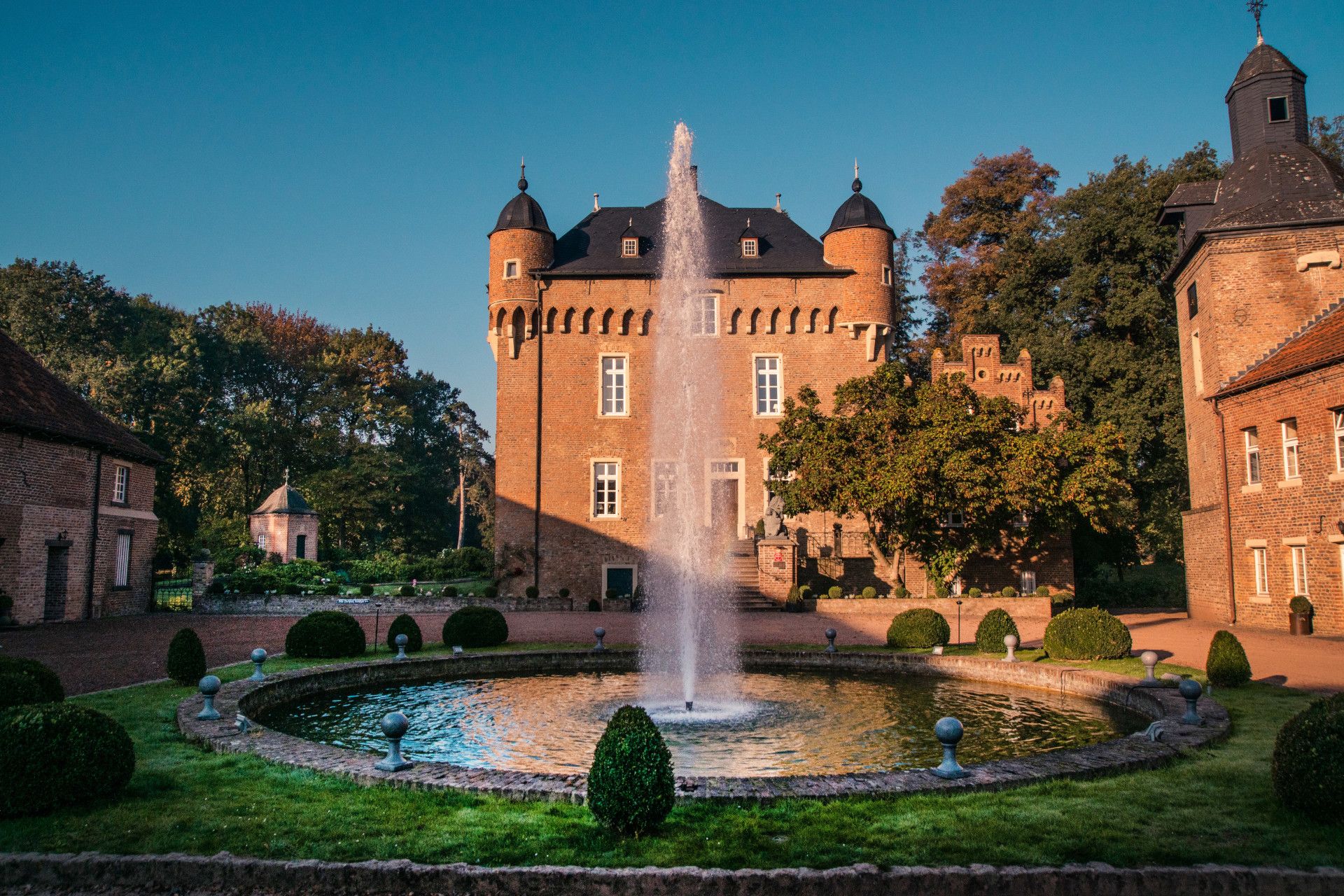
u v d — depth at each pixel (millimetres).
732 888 5461
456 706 13461
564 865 5691
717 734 11070
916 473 25953
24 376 26734
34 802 6754
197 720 10164
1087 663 15945
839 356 34906
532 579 33844
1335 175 25359
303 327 69688
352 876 5637
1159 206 36938
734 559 31578
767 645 19656
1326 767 6406
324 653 17312
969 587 32656
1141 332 39125
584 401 34625
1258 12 27078
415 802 7145
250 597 29766
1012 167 47000
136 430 47938
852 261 34656
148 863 5812
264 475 58719
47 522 25766
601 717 12453
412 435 73062
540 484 34344
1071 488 26875
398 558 51375
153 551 31719
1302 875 5402
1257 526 23781
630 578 33969
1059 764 7938
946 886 5438
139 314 59094
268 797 7258
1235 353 25078
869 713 12539
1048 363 38781
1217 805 6867
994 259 44875
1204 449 27391
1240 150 26875
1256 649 18109
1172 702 11195
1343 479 20250
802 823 6516
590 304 34719
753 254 35500
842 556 33000
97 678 14516
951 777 7566
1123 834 6184
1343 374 20094
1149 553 45219
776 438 29312
